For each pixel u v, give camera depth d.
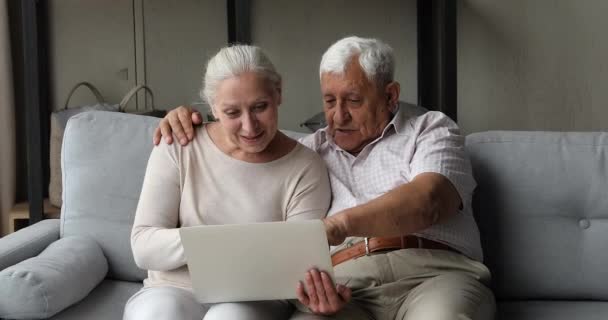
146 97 3.23
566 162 1.87
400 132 1.77
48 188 3.20
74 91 3.24
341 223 1.50
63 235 2.00
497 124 3.26
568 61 3.22
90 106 2.97
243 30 2.75
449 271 1.65
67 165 2.02
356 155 1.84
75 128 2.03
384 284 1.65
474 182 1.75
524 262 1.84
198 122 1.74
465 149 1.88
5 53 3.07
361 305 1.67
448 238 1.68
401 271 1.65
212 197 1.68
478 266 1.67
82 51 3.22
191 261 1.43
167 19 3.21
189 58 3.22
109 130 2.02
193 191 1.68
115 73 3.23
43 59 3.18
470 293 1.57
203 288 1.46
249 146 1.62
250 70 1.59
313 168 1.74
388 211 1.53
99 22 3.21
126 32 3.21
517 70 3.23
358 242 1.71
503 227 1.86
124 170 1.98
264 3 3.19
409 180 1.72
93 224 1.97
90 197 1.98
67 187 2.02
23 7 2.67
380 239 1.68
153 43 3.22
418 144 1.73
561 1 3.19
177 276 1.66
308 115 3.23
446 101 2.79
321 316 1.54
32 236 1.96
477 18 3.22
